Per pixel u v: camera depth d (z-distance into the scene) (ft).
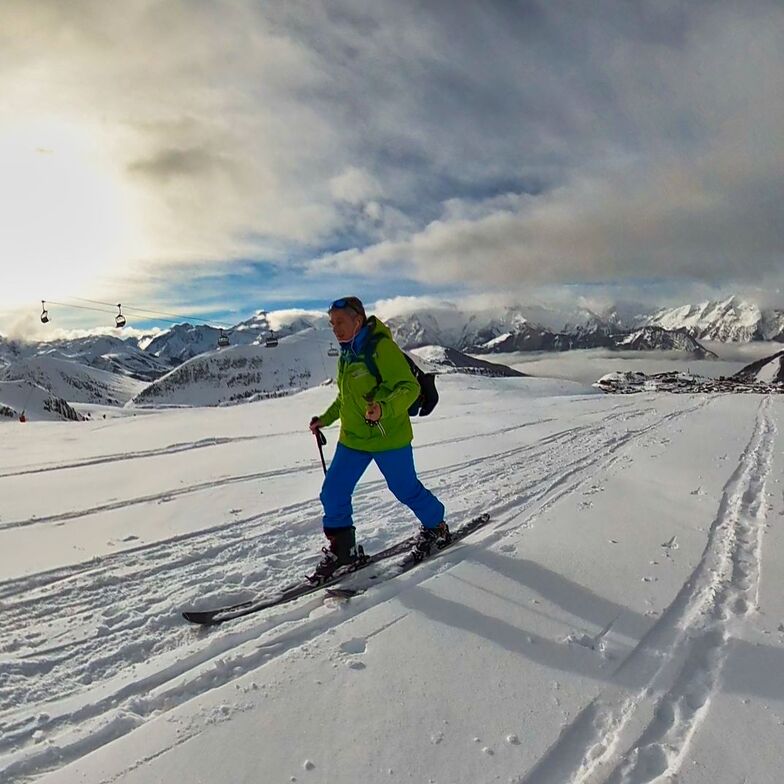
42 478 24.52
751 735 7.35
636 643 9.82
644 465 25.29
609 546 14.44
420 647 9.57
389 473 13.16
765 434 35.96
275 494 20.89
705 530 15.81
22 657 9.46
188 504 19.39
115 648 9.84
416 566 13.15
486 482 22.48
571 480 22.52
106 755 6.98
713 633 10.09
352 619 10.55
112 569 13.35
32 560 13.84
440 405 69.92
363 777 6.68
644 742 7.34
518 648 9.61
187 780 6.59
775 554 13.70
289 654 9.32
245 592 12.25
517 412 55.77
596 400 75.10
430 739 7.34
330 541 12.76
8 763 6.86
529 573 12.70
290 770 6.77
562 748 7.27
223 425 51.83
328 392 106.42
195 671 8.84
